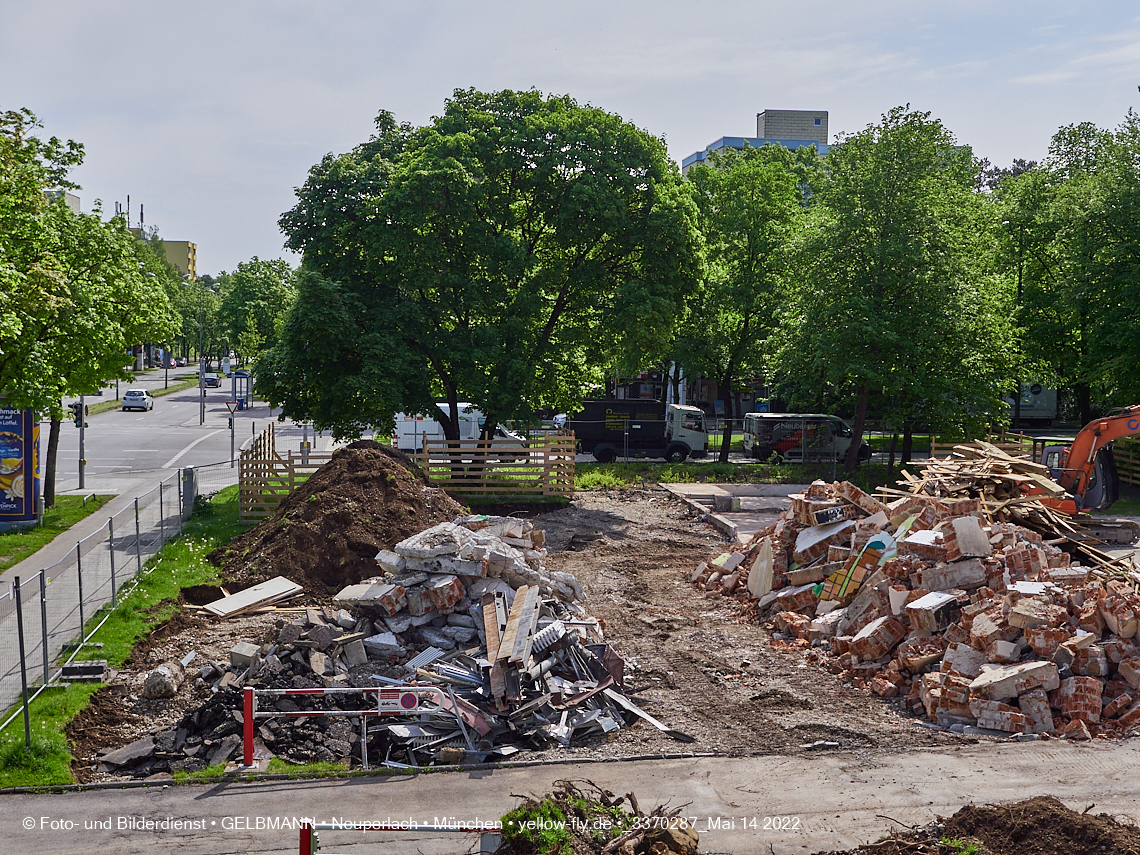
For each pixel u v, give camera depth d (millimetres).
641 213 30156
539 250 32344
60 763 10289
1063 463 24703
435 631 13422
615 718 12023
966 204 38062
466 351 28750
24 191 22219
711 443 45844
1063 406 55906
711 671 14070
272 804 9500
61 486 31250
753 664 14461
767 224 40438
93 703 11812
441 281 28469
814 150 62906
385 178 28969
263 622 15234
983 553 14695
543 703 11594
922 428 34781
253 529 20266
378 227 27781
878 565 15844
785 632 16047
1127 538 22688
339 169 28969
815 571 16891
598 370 35656
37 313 21328
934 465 21719
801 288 34438
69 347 23625
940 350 32000
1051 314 37469
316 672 12180
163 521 21016
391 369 27000
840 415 48469
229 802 9547
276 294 90625
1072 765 10398
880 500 21578
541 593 14648
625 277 31234
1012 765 10422
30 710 11328
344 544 17672
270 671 12180
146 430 51750
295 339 26766
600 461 40812
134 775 10273
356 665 12680
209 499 26938
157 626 14695
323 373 27875
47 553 20906
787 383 41375
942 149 39156
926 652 13203
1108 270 32438
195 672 12703
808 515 17984
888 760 10641
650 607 17844
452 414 31141
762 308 40062
